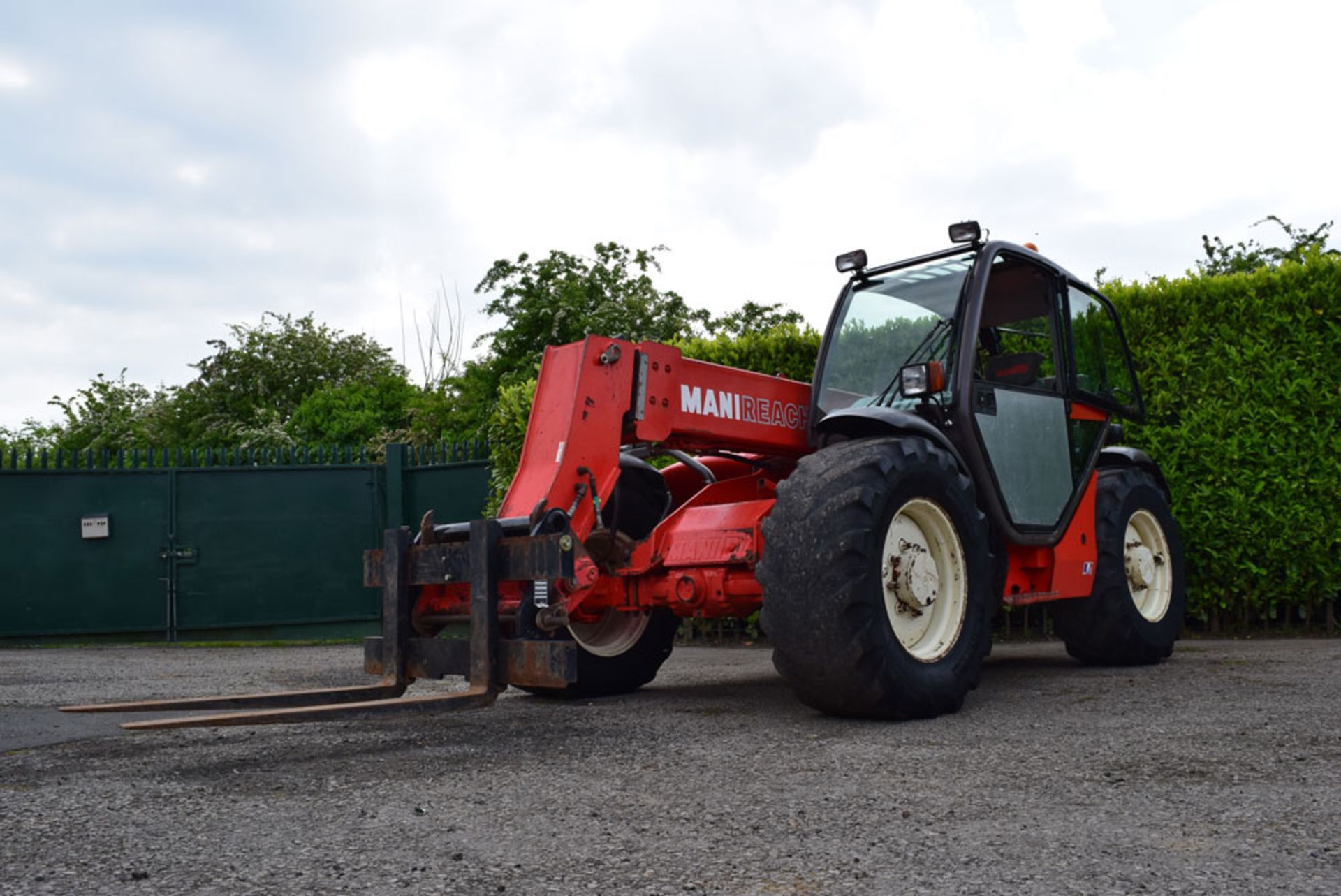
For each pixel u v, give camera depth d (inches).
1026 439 192.2
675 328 696.4
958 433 178.5
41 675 266.8
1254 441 279.4
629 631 199.9
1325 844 83.1
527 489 161.3
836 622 145.5
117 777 117.0
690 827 91.9
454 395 745.0
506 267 717.3
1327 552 273.7
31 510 419.2
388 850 85.7
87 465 427.2
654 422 168.6
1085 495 208.8
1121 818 91.7
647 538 189.6
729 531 174.6
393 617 160.7
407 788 109.7
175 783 113.5
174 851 86.1
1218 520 281.0
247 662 305.4
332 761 125.6
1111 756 119.3
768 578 151.4
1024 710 158.9
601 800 102.7
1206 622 293.6
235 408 833.5
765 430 187.2
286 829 92.8
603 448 161.8
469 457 423.5
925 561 159.5
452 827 93.0
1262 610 298.2
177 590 425.4
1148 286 295.1
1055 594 197.5
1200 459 284.2
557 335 688.4
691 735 141.9
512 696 197.8
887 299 193.6
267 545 430.9
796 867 79.6
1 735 148.1
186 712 152.6
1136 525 228.2
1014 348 208.1
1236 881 74.4
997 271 206.4
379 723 158.6
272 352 870.4
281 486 433.4
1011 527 183.0
